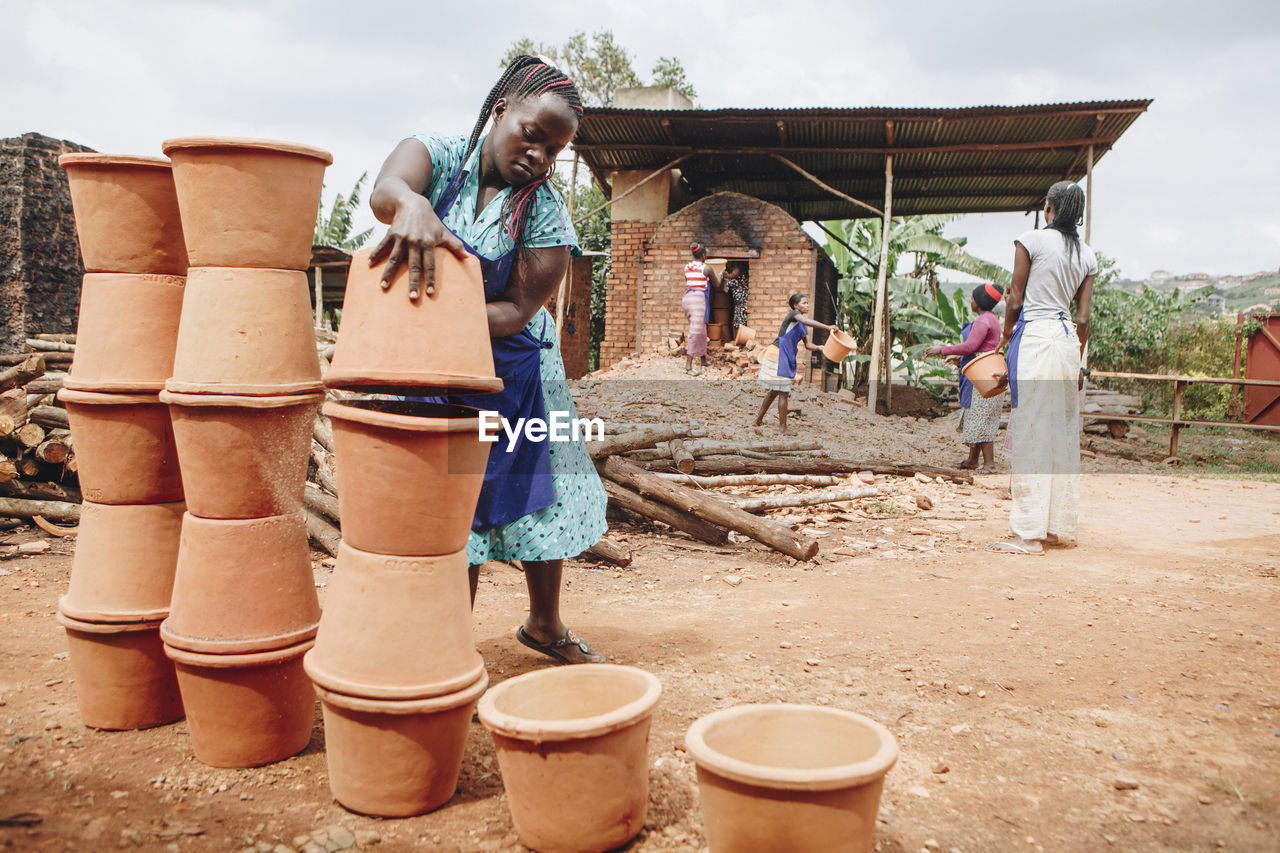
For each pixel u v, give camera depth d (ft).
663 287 48.83
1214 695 9.36
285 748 7.61
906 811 6.88
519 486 8.98
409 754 6.55
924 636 11.47
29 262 35.47
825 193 53.98
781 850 5.35
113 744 7.79
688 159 48.52
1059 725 8.57
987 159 44.62
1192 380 35.76
